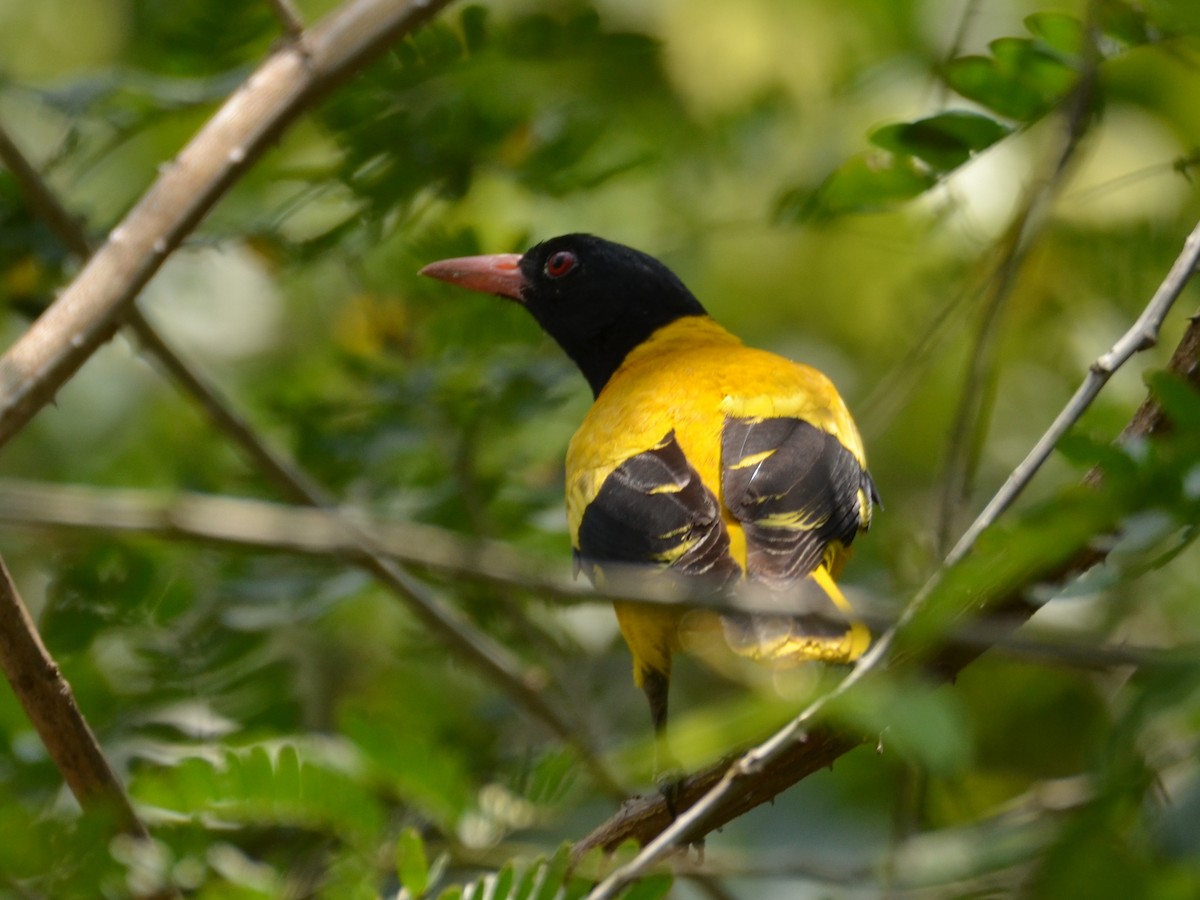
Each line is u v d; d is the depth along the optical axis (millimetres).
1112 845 6422
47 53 17188
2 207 11922
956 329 15102
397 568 11531
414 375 13094
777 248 16812
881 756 9977
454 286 14023
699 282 17031
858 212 10383
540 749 11023
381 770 7223
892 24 16266
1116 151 15062
